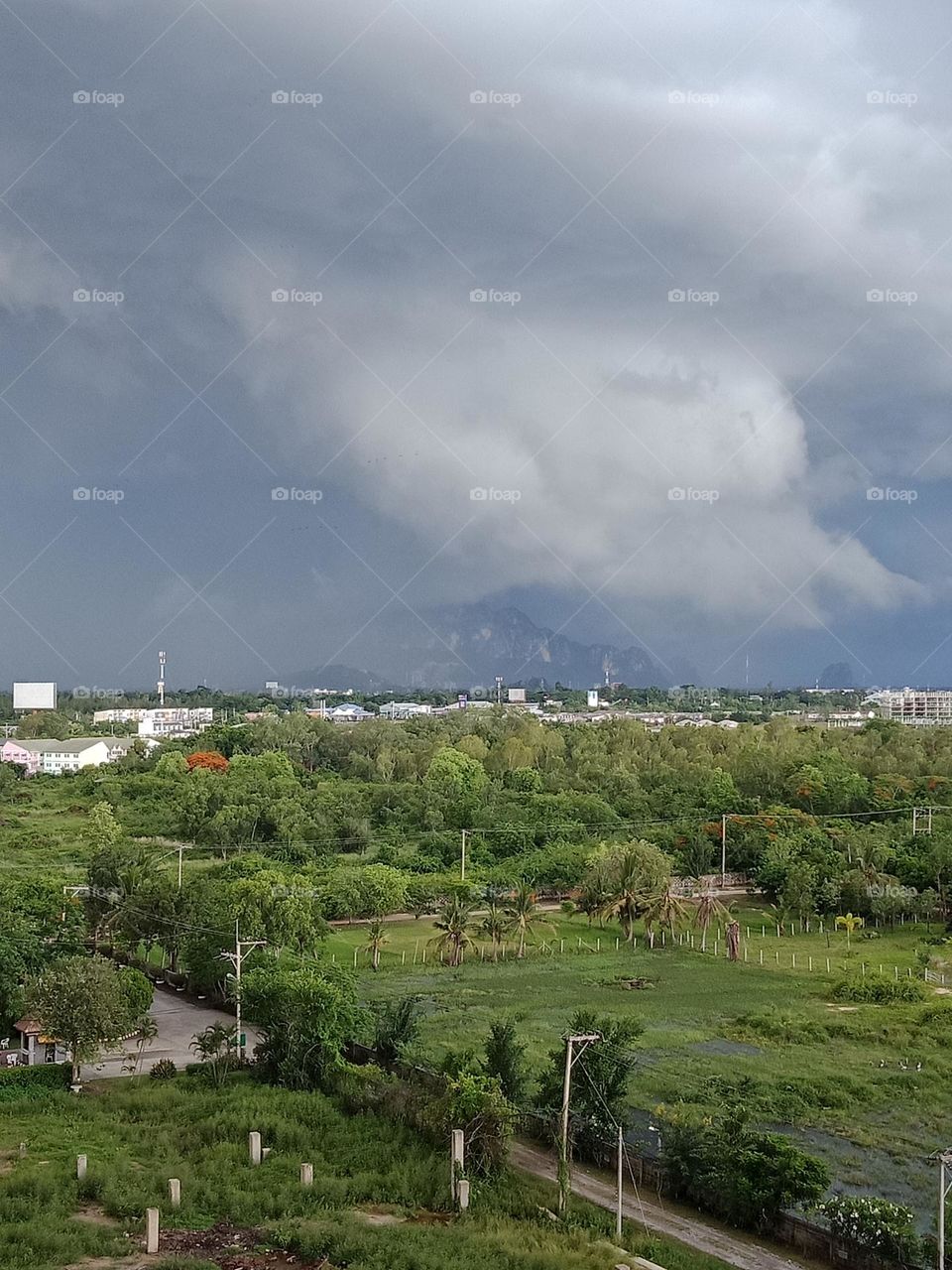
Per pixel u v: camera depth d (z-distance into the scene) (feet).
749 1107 189.06
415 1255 132.57
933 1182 165.27
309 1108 187.83
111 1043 203.72
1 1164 162.09
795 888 354.95
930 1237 136.98
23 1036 220.43
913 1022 246.47
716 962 309.22
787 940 340.18
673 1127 165.37
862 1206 140.46
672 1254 138.51
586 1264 131.54
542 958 313.32
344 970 237.04
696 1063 219.41
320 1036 203.10
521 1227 146.20
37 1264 128.47
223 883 310.04
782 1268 137.90
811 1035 237.25
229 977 239.09
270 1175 160.25
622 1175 160.66
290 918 266.98
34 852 404.16
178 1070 212.23
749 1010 258.57
